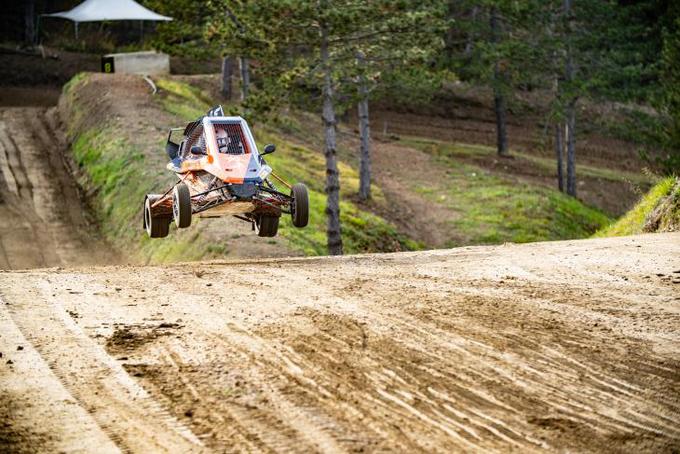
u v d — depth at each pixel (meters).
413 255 27.66
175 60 123.25
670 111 64.94
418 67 57.78
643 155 65.19
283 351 15.22
